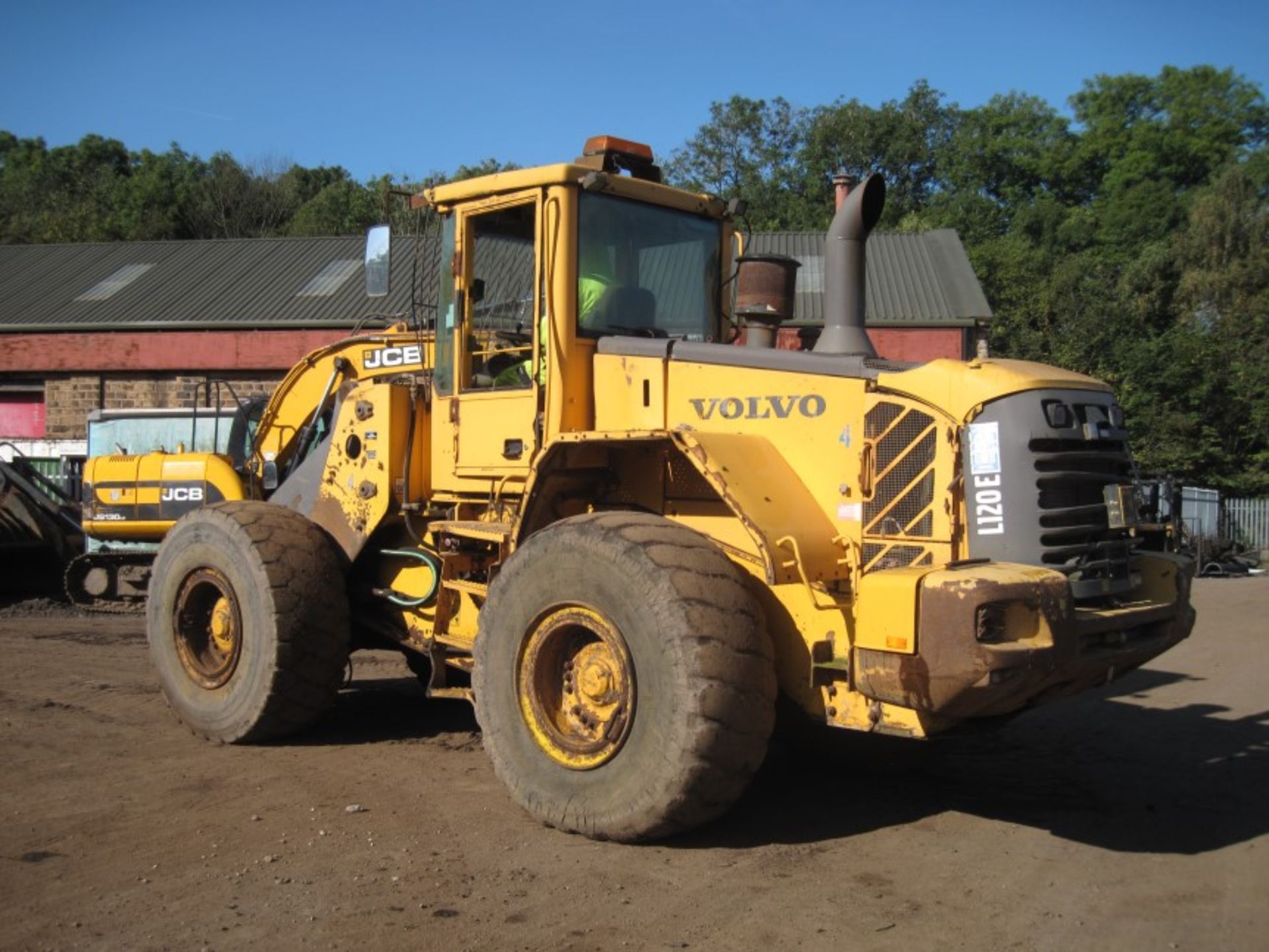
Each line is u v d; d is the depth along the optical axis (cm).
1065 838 504
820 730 603
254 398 990
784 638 501
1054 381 480
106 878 438
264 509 695
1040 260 3189
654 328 617
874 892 432
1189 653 1083
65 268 2572
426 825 507
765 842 491
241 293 2325
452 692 632
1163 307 3262
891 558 486
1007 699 433
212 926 393
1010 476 463
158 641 709
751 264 605
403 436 671
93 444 1564
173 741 677
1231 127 4659
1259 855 482
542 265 578
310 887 429
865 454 494
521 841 485
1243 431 2739
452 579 637
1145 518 549
